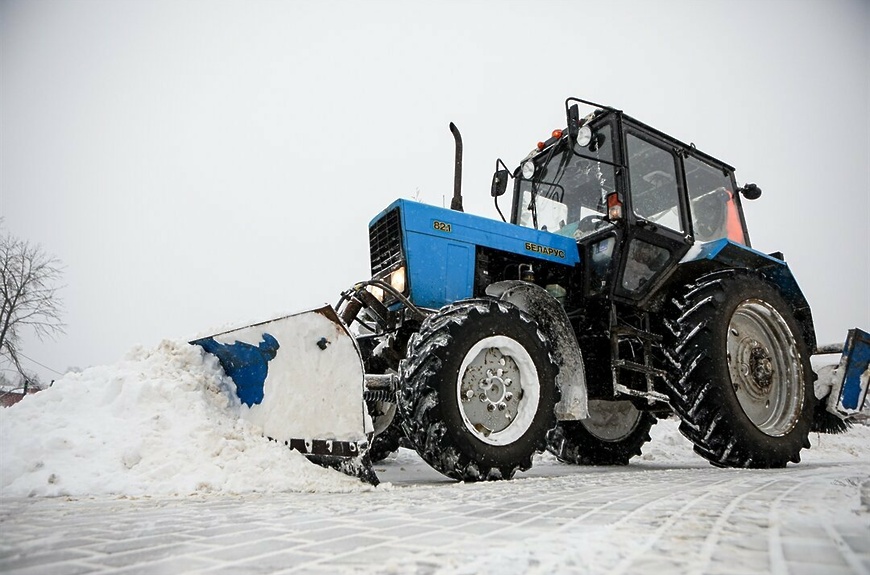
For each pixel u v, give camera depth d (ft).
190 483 6.78
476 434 8.77
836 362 15.23
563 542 2.94
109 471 6.95
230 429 8.25
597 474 9.96
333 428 7.91
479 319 9.29
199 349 9.55
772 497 4.92
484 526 3.62
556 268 12.73
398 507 4.85
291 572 2.42
